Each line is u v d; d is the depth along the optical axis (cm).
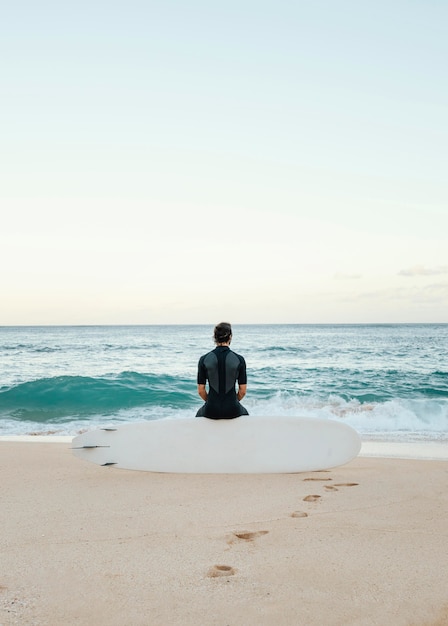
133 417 1235
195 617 219
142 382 1659
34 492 434
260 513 370
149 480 482
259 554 288
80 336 6906
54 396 1462
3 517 361
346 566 270
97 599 235
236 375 538
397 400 1339
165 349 3772
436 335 6400
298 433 536
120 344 4519
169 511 375
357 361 2652
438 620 216
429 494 428
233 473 517
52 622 214
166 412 1298
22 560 281
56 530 332
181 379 1727
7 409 1334
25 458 601
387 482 475
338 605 228
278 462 524
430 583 249
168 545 303
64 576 259
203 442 533
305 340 5016
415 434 968
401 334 6869
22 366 2547
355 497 417
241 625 212
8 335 7488
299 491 438
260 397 1495
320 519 355
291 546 300
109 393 1495
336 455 531
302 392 1586
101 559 282
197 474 511
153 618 218
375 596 236
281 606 227
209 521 350
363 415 1155
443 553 288
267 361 2667
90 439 543
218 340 544
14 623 213
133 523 346
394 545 302
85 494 426
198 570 266
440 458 707
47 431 1032
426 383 1800
